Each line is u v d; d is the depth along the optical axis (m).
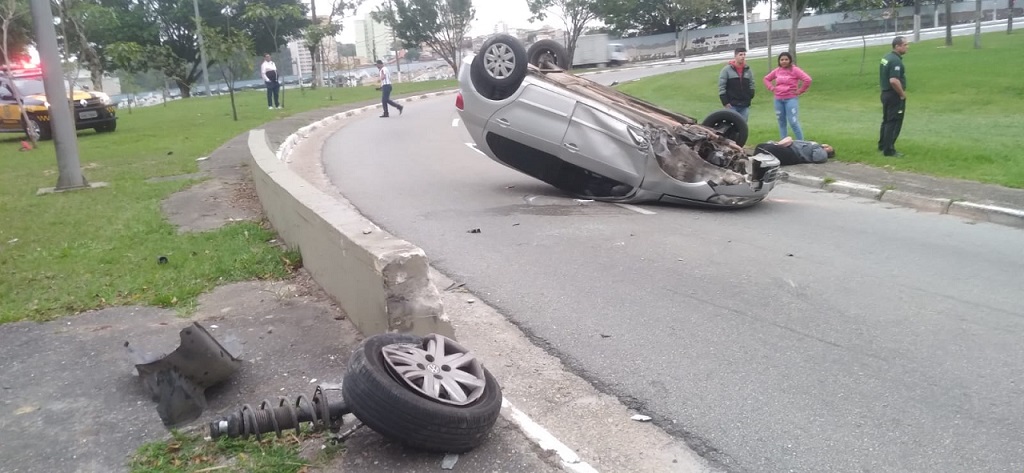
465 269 7.61
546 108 10.39
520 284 7.09
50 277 7.30
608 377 5.09
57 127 12.27
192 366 4.54
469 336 5.89
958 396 4.71
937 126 16.50
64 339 5.74
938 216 9.78
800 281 7.03
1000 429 4.31
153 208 10.47
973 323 5.92
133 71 44.84
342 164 15.10
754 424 4.44
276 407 4.13
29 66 23.48
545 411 4.70
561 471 3.90
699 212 10.07
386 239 5.48
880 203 10.62
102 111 22.19
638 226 9.26
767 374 5.07
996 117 17.61
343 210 6.71
